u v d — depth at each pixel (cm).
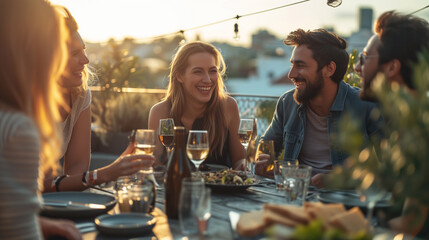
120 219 141
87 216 149
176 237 132
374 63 178
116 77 596
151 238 131
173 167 153
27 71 112
